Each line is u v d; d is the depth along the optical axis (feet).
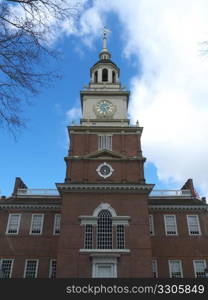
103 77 161.68
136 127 130.82
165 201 145.18
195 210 139.13
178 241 131.85
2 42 27.68
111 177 119.24
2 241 131.13
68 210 111.24
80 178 118.83
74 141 128.67
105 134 130.62
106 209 111.45
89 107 143.23
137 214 110.63
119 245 105.50
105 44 175.01
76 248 104.32
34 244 130.62
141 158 122.31
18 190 151.53
